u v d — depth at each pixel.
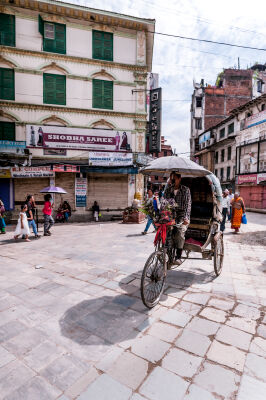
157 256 3.39
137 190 14.02
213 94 37.31
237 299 3.47
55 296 3.58
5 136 12.24
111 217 13.78
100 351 2.36
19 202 12.66
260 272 4.62
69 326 2.80
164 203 3.55
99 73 13.31
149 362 2.20
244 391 1.88
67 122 12.95
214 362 2.20
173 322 2.87
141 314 3.06
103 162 13.09
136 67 13.70
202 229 4.38
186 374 2.05
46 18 12.45
